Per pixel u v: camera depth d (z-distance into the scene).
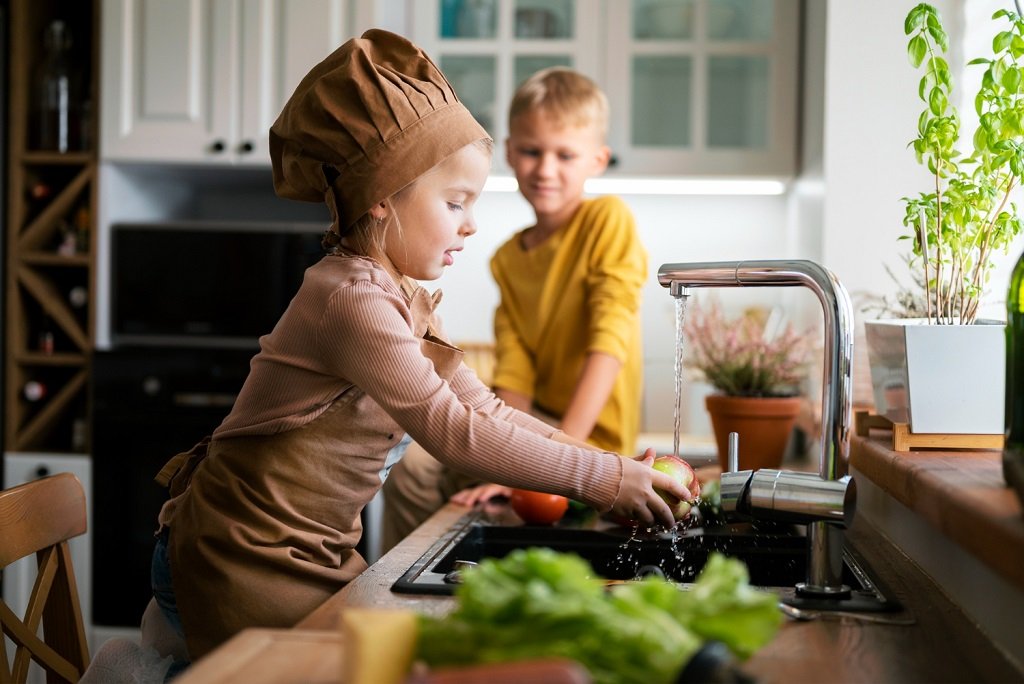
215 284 2.74
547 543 1.45
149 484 2.70
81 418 2.92
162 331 2.77
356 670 0.63
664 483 1.21
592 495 1.17
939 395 1.21
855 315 2.02
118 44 2.79
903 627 0.94
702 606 0.65
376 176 1.25
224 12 2.77
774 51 2.74
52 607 1.36
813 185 2.43
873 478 1.26
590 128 2.06
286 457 1.27
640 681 0.59
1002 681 0.79
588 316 2.06
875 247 2.18
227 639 1.25
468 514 1.60
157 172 2.97
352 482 1.31
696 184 2.88
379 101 1.25
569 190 2.07
